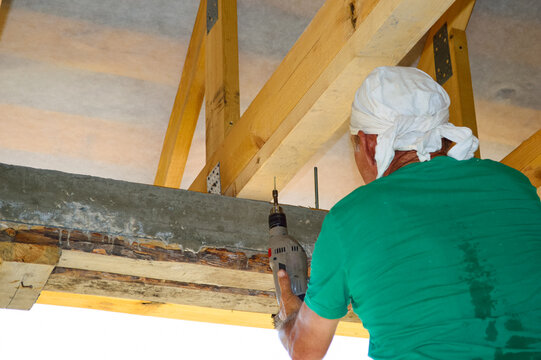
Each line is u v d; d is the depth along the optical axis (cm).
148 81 385
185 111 370
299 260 179
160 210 219
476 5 353
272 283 233
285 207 236
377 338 103
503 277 99
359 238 107
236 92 290
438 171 113
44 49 363
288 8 359
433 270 100
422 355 95
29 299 222
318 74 201
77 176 215
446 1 161
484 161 117
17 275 207
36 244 204
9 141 403
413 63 351
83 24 357
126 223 214
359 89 126
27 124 395
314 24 209
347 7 188
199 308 263
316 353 121
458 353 94
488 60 375
